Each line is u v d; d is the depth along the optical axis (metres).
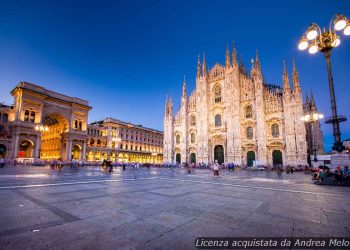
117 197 9.72
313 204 8.98
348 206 8.62
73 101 70.50
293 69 46.44
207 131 58.19
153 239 4.79
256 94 50.81
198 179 20.77
